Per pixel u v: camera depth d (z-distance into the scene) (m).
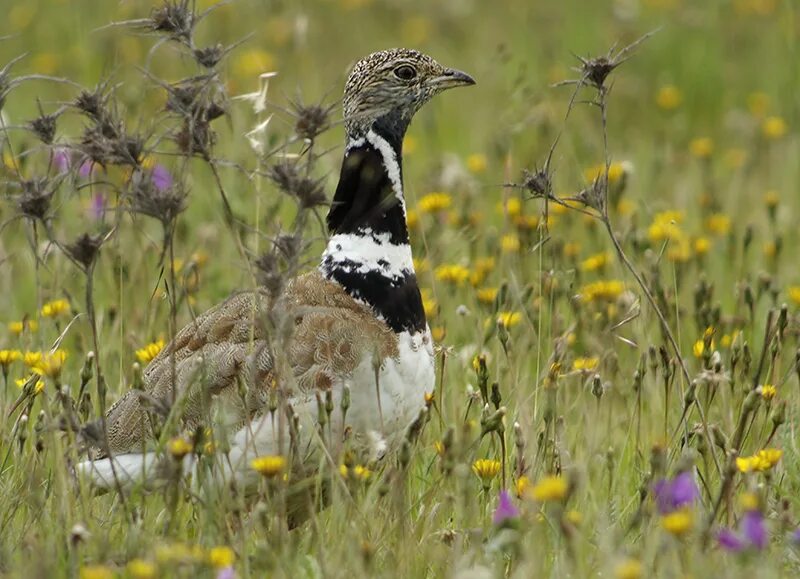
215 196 16.20
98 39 21.98
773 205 15.24
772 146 19.61
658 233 14.46
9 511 10.05
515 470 10.30
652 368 11.67
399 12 24.83
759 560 8.80
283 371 9.68
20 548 9.43
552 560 9.34
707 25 23.42
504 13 24.80
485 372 10.54
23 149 15.57
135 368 9.91
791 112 20.75
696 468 10.19
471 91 21.72
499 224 17.14
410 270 10.67
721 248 16.05
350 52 23.41
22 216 9.56
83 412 10.32
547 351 12.56
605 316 13.35
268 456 9.70
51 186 9.99
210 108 9.70
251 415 10.14
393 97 11.05
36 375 10.98
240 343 10.38
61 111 9.92
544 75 21.72
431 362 10.64
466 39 24.03
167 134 9.72
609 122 20.83
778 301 15.14
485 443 11.55
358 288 10.49
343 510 9.46
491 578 8.60
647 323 12.86
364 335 10.20
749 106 22.06
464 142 19.95
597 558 9.01
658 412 11.70
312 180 9.41
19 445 10.53
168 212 9.48
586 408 11.71
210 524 9.18
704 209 16.78
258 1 21.61
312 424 9.70
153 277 14.95
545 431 10.57
